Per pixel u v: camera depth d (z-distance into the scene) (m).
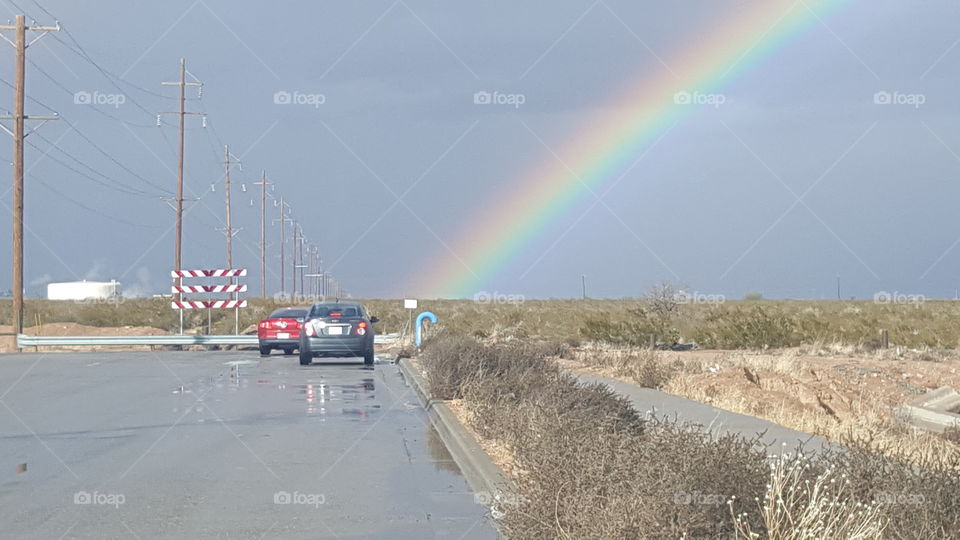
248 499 11.45
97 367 32.97
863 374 27.84
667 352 37.66
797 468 7.81
